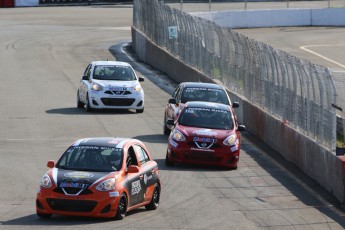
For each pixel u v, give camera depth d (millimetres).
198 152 69188
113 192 47938
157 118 94875
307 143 69688
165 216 51469
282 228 50094
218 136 70000
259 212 54531
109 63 100062
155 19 140250
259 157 76938
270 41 159125
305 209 56656
